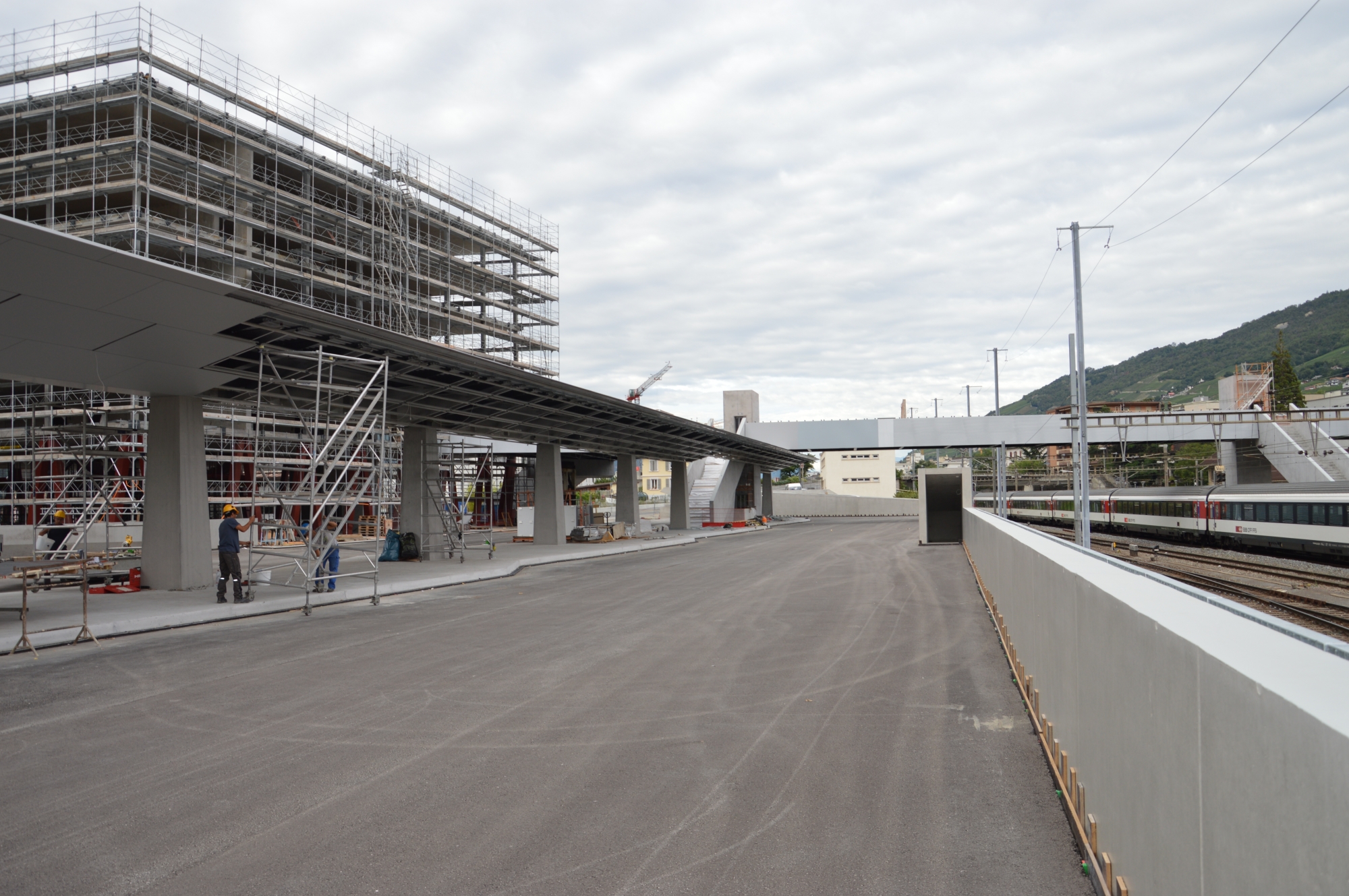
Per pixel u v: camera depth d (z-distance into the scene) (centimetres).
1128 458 7631
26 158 3816
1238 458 6128
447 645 1140
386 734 709
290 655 1076
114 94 3834
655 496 11125
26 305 1295
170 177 3903
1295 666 233
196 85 4131
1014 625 915
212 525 3409
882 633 1193
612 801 549
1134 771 344
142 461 3130
